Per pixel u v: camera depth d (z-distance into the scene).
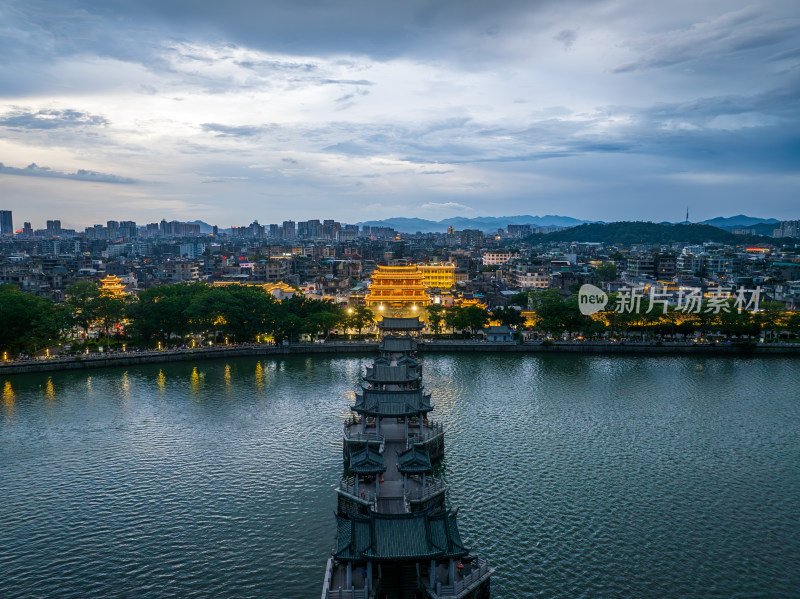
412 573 65.75
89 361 174.50
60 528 81.31
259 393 148.12
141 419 126.56
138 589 68.06
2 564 72.81
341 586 64.06
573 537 78.94
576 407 136.88
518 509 86.69
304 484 94.94
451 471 100.06
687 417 129.75
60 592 67.56
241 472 99.44
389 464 95.38
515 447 111.19
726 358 194.50
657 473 99.62
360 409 103.25
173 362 185.00
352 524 63.31
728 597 66.69
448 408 135.75
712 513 85.81
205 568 72.12
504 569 71.56
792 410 134.88
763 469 101.50
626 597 66.50
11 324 174.75
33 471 99.56
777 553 75.62
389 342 168.38
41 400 140.50
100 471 99.69
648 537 79.06
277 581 69.50
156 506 87.56
